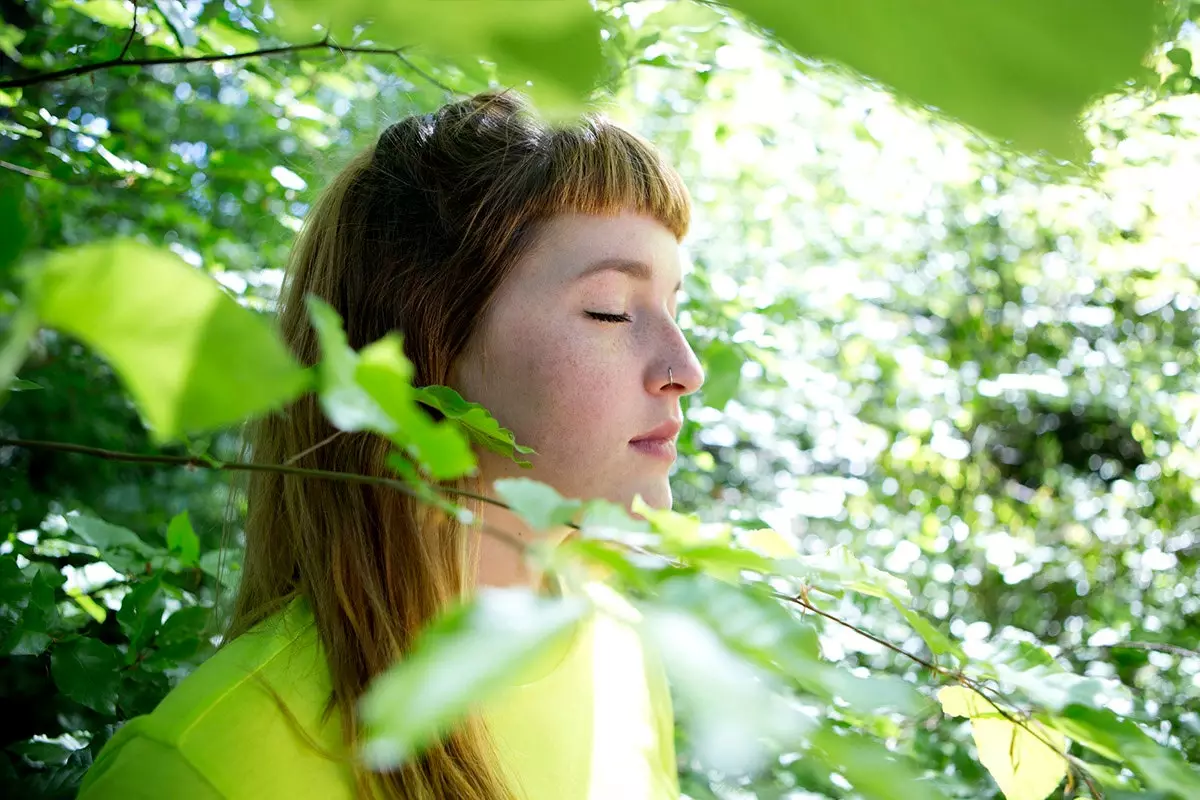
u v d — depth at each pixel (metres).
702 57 1.92
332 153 1.75
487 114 1.03
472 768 0.88
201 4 1.58
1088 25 0.14
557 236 0.97
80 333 0.22
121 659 1.27
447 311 0.98
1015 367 4.33
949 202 4.05
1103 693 0.55
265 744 0.84
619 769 1.08
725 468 3.87
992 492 4.35
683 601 0.32
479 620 0.26
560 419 0.95
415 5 0.21
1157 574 3.41
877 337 3.67
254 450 1.13
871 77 0.15
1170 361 3.77
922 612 2.61
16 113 1.46
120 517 2.64
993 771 0.70
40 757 1.17
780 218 3.84
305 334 1.09
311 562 0.97
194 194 2.18
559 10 0.21
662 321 0.99
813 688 0.31
